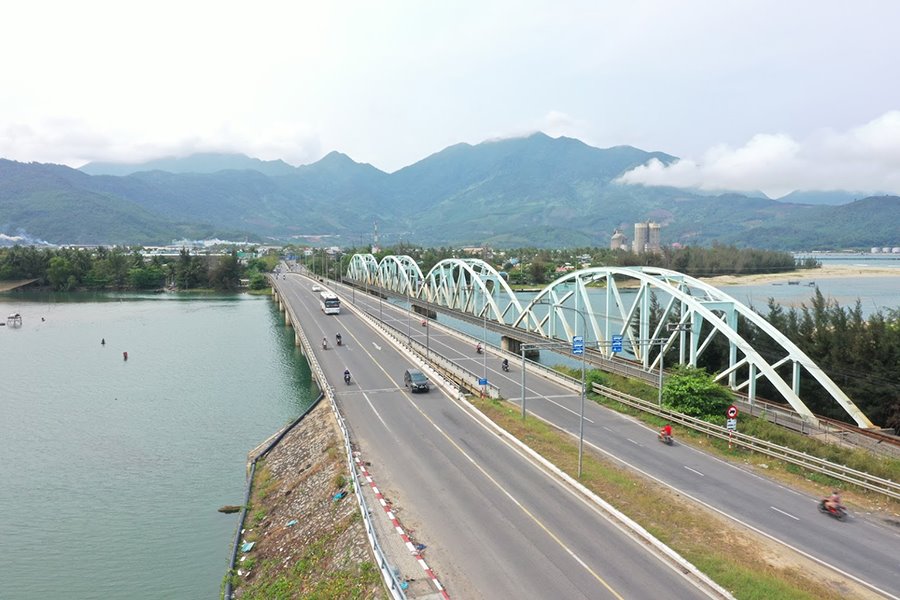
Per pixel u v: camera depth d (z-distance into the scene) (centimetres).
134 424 6262
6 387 7819
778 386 4962
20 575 3491
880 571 2656
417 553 2722
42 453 5438
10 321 13262
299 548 3284
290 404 6981
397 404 5503
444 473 3762
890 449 4162
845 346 5591
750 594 2398
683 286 6372
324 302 12231
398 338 8738
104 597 3269
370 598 2488
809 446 4088
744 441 4309
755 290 19600
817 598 2406
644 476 3753
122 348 10488
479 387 5838
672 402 5050
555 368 7138
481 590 2450
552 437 4462
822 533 3017
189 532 3934
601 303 16575
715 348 6875
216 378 8288
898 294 17912
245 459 5225
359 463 3922
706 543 2869
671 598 2405
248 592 3100
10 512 4278
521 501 3344
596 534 2961
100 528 4025
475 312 11169
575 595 2417
